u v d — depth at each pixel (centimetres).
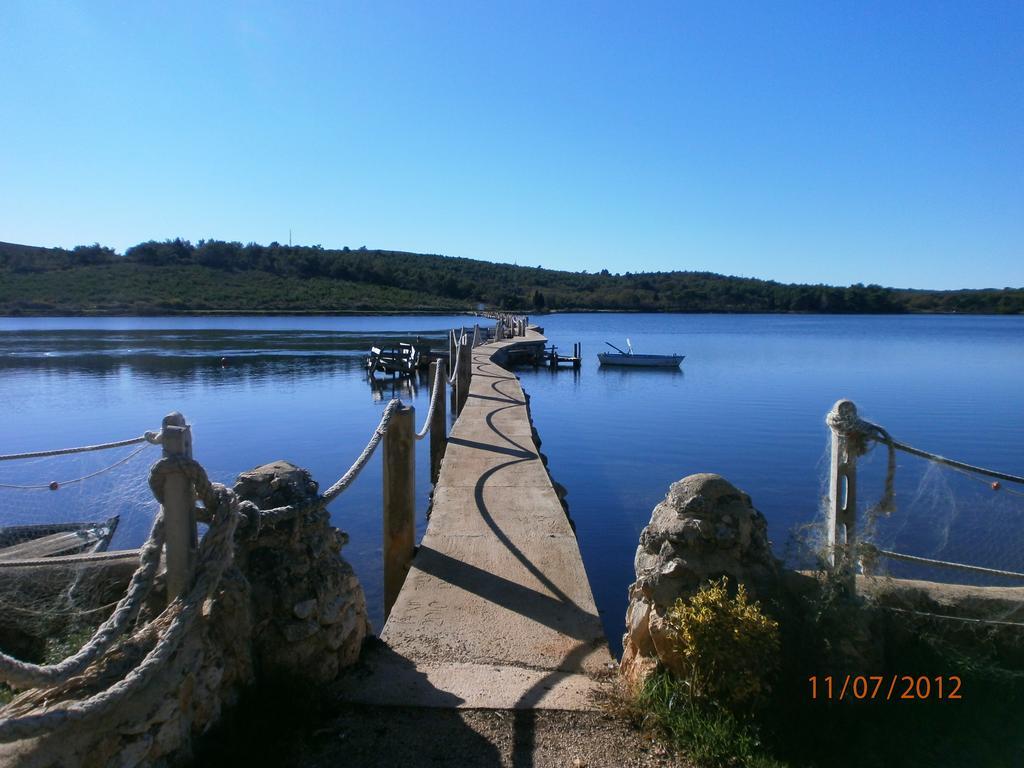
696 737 338
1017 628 399
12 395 2766
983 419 2250
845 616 371
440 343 5469
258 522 354
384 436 630
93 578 522
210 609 329
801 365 4281
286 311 10769
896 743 340
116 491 1103
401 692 391
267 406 2605
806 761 328
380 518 1280
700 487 380
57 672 238
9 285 10600
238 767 305
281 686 354
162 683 282
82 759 243
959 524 913
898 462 1455
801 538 430
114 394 2823
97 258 12575
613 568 1061
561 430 2198
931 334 8169
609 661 438
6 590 502
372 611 875
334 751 336
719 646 335
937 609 403
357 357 4403
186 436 330
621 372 3922
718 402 2777
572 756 337
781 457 1783
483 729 359
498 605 512
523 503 761
